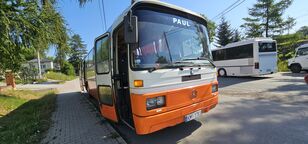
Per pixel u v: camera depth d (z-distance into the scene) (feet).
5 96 41.96
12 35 30.83
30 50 33.81
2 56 33.01
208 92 16.85
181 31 15.96
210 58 18.06
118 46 16.15
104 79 17.99
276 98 27.30
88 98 40.24
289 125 17.03
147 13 14.21
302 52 59.00
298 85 36.22
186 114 14.73
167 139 16.07
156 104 13.20
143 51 13.55
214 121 19.36
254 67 52.85
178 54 15.21
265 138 14.82
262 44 52.70
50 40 34.94
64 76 154.40
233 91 35.60
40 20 32.27
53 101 40.14
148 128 12.91
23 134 18.83
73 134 18.60
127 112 15.83
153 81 13.14
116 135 17.40
